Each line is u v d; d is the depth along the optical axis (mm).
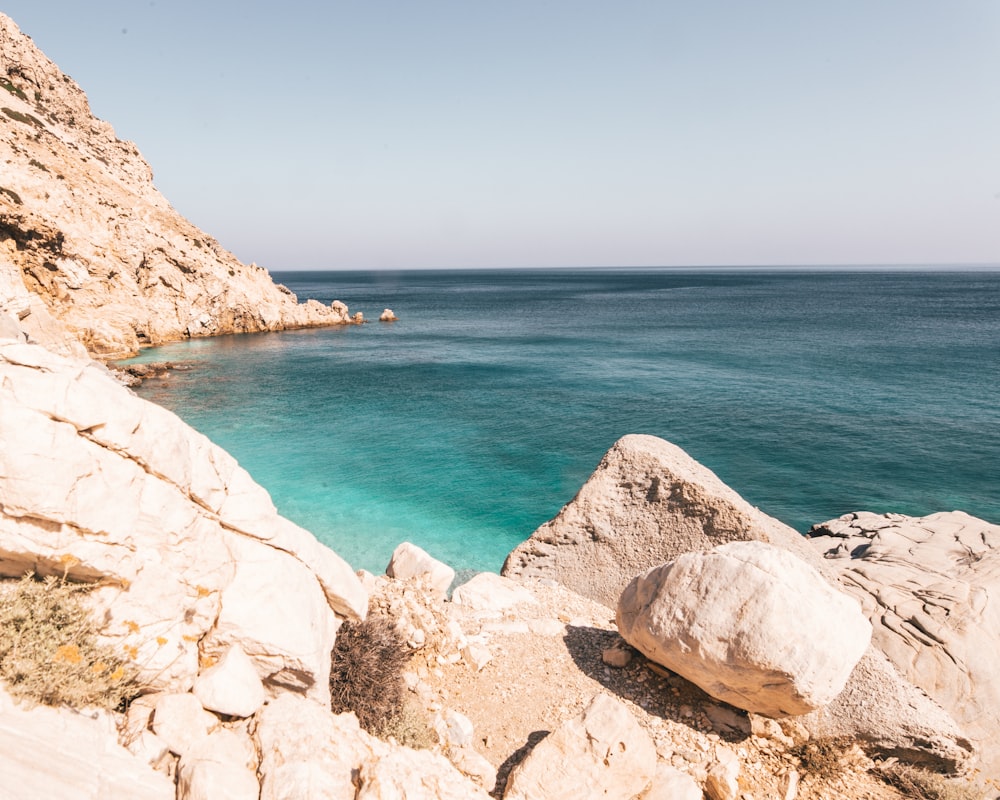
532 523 26172
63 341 37500
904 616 12711
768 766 9086
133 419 6227
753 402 47750
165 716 5656
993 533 17047
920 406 45531
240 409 45312
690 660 9609
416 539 24344
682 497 15086
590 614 13844
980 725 10945
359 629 9062
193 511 6781
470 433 39812
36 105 82000
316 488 29500
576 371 62719
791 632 8828
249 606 6895
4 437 5227
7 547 5395
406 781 5965
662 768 8086
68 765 4508
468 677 10211
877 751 9961
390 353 75500
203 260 82000
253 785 5309
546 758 7715
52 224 53875
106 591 5906
